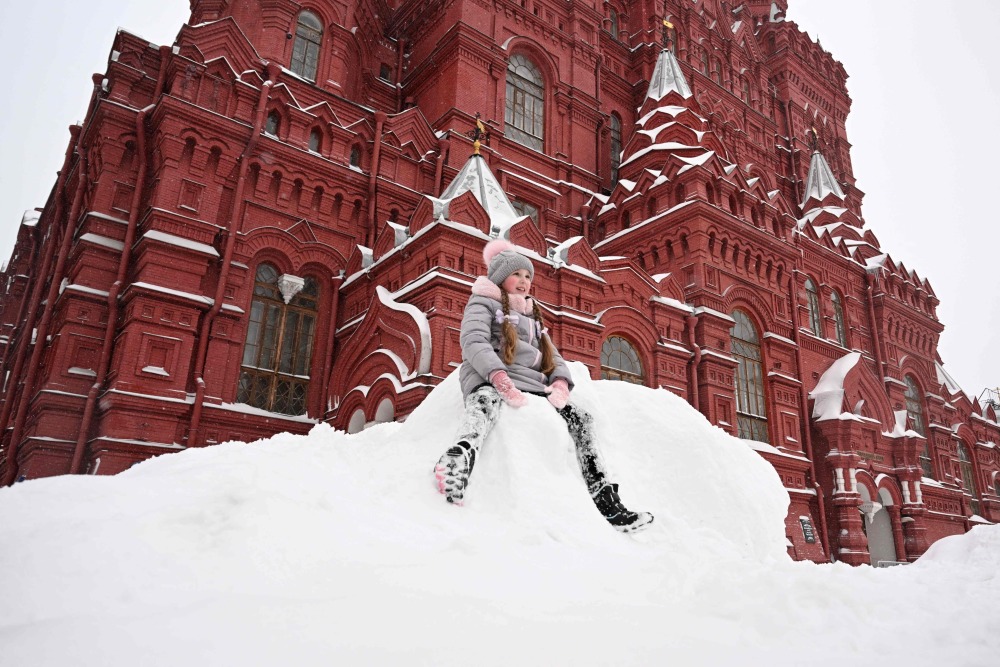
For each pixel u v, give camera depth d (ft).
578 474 13.25
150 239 41.63
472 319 13.88
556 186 69.36
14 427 42.09
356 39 64.23
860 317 82.23
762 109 99.14
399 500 11.32
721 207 61.72
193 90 47.11
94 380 40.63
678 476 15.39
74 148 54.39
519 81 70.95
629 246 63.98
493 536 10.02
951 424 90.79
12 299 75.20
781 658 6.27
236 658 5.30
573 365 16.94
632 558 10.53
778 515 16.51
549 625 6.61
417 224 44.98
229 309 44.52
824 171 95.04
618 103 82.89
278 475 11.08
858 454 66.03
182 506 8.83
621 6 90.07
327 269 50.80
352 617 6.31
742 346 62.18
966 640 7.07
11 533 7.66
